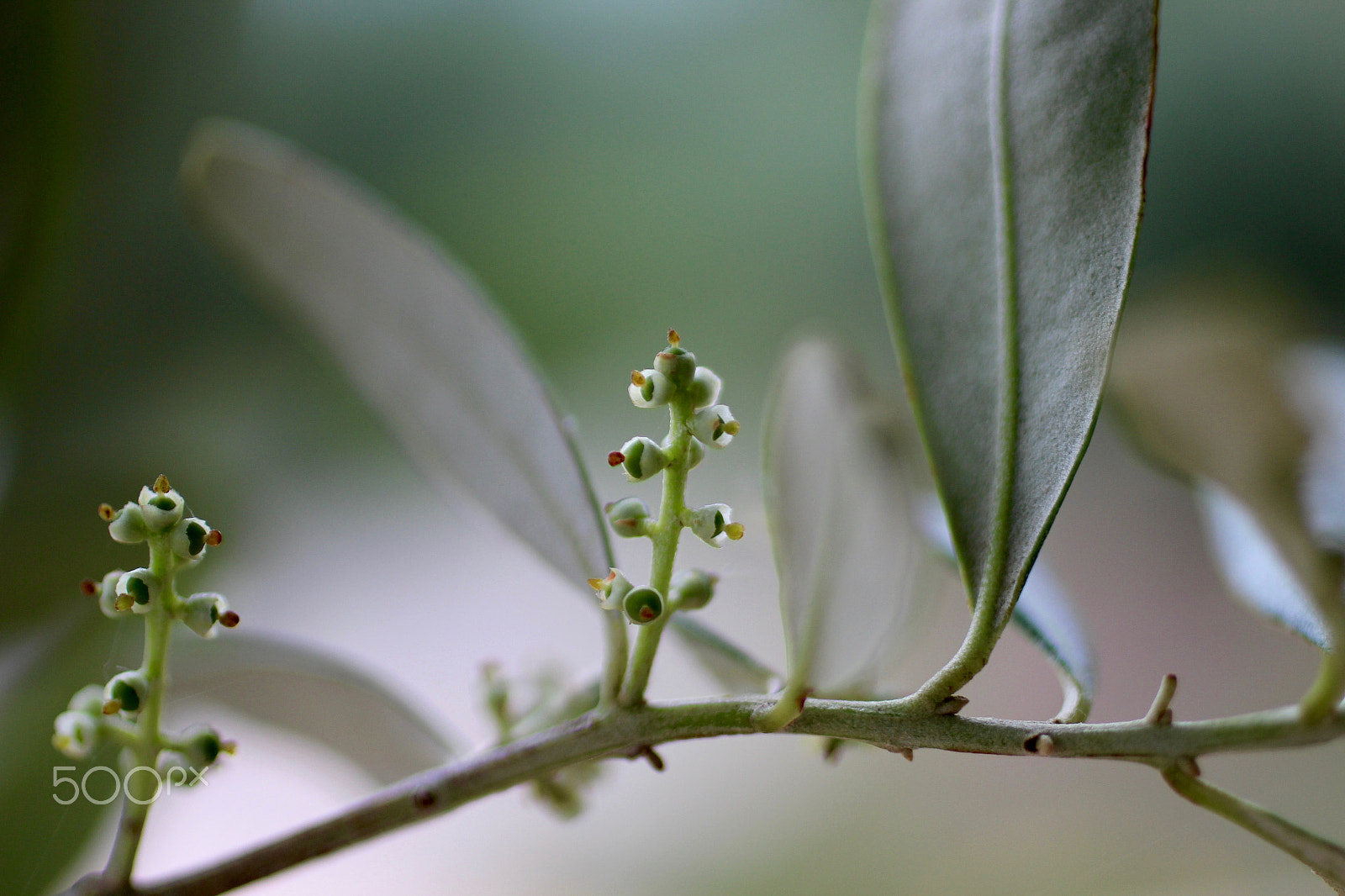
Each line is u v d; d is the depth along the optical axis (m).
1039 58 0.20
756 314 0.53
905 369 0.20
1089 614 0.40
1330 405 0.22
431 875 0.34
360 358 0.23
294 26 0.50
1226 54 0.52
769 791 0.37
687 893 0.35
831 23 0.59
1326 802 0.32
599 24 0.59
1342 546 0.20
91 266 0.36
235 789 0.32
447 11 0.56
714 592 0.20
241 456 0.39
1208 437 0.21
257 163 0.23
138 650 0.24
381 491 0.43
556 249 0.55
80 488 0.31
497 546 0.42
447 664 0.38
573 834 0.36
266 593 0.38
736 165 0.58
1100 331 0.20
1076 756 0.19
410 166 0.55
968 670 0.19
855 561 0.21
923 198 0.20
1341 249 0.45
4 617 0.26
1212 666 0.38
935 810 0.36
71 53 0.28
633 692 0.20
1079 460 0.20
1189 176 0.50
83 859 0.24
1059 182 0.20
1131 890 0.31
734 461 0.44
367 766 0.24
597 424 0.48
